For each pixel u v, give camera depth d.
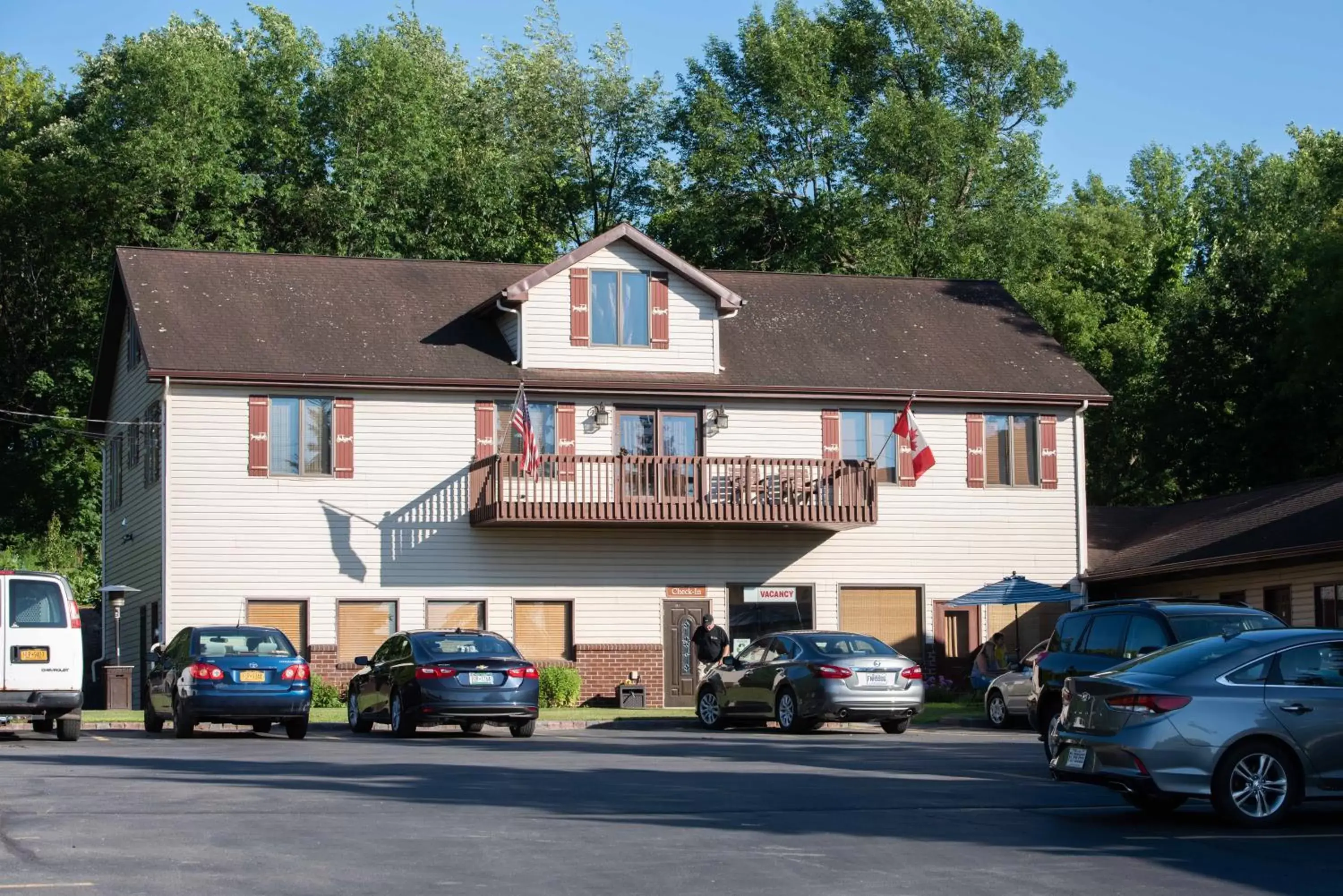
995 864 11.66
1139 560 38.06
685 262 37.94
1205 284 53.91
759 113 56.47
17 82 62.78
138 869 10.95
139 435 37.66
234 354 34.72
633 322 37.22
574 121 61.44
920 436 36.78
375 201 52.94
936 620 38.34
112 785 16.16
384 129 53.28
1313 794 13.82
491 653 25.30
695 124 54.91
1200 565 34.59
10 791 15.59
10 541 50.94
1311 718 13.90
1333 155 56.22
